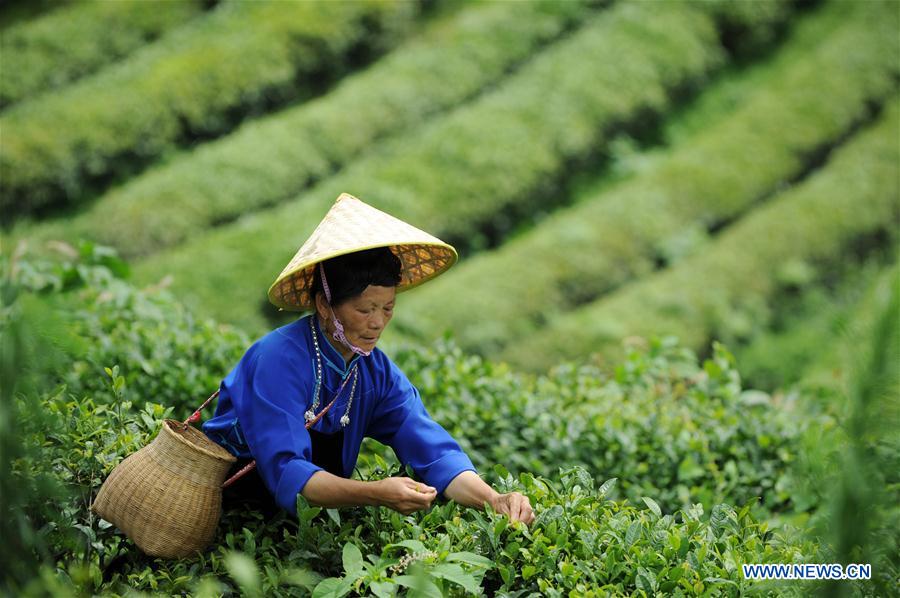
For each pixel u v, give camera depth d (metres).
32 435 5.05
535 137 21.31
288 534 5.52
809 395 10.25
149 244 17.91
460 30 23.67
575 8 24.66
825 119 22.95
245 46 21.39
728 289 19.41
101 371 7.94
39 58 20.86
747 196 21.52
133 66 20.75
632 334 17.84
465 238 20.12
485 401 8.84
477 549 5.32
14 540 4.57
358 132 20.94
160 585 5.23
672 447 8.48
